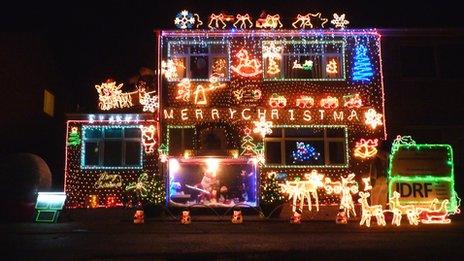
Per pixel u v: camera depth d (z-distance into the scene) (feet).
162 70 69.26
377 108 70.03
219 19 70.33
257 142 68.54
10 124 72.23
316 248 29.71
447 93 71.20
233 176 58.29
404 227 40.86
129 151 68.59
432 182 43.39
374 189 48.78
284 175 67.97
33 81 74.13
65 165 67.41
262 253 27.32
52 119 80.07
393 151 43.47
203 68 70.44
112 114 68.33
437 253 26.99
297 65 70.49
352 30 70.49
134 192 66.59
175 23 69.82
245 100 69.46
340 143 69.36
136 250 29.30
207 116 69.00
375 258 25.43
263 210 50.16
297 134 69.31
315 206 64.13
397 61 71.10
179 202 53.57
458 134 70.64
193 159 53.47
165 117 68.69
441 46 72.13
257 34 70.49
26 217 49.08
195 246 30.89
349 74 70.49
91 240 34.09
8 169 51.03
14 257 27.14
